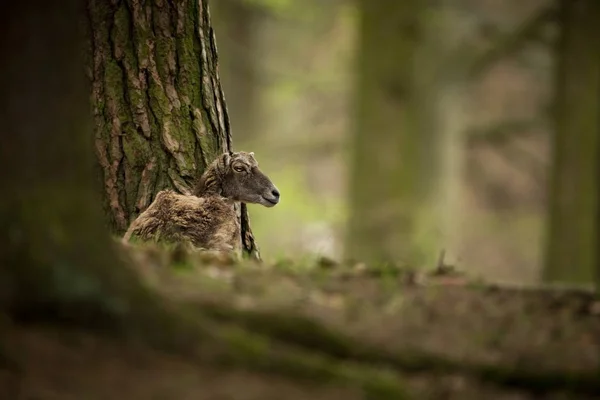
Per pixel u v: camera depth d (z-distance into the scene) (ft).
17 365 25.26
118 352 26.66
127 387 25.44
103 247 27.76
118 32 45.24
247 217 48.39
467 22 126.11
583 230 101.96
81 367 25.81
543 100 159.12
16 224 26.76
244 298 30.37
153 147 45.44
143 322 27.40
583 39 101.96
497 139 131.95
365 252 112.27
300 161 159.94
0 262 26.53
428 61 111.96
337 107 172.14
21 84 27.32
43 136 27.43
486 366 28.63
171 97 45.73
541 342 30.40
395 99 111.75
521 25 115.44
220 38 147.43
